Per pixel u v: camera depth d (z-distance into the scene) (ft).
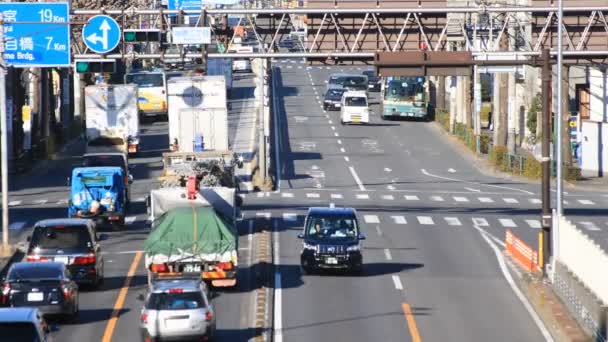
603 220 571.69
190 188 407.85
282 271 411.75
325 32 490.90
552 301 347.36
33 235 365.81
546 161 395.55
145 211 570.46
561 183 397.60
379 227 530.27
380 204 611.88
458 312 342.85
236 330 310.65
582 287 315.78
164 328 278.05
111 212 507.30
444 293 373.61
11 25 478.18
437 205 613.11
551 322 325.62
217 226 361.51
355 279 397.60
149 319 278.87
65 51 480.23
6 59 479.00
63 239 365.20
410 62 443.73
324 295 366.84
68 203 554.05
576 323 314.76
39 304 309.42
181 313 278.87
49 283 311.47
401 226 534.78
